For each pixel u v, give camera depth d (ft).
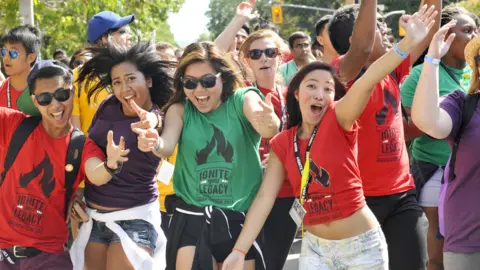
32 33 22.50
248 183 16.08
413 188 18.17
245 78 19.99
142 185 16.90
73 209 17.06
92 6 63.41
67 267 16.96
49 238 16.71
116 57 16.85
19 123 16.80
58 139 16.71
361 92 14.28
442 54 14.37
